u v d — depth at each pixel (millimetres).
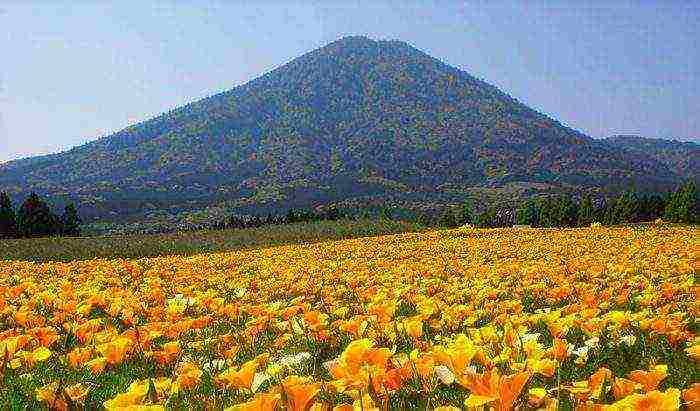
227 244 43375
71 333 5930
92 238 47062
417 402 2971
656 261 13070
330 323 6043
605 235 32156
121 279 13477
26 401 3844
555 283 9523
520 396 2314
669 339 4668
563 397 2826
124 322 7145
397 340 4652
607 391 2662
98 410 3574
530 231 40594
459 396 3199
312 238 48719
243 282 11195
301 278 12086
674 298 7164
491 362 2898
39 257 34750
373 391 2615
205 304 7129
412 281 11336
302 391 2105
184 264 17625
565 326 4199
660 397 1856
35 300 7949
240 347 5074
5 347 4285
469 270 12984
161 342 6023
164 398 3277
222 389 3514
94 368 4059
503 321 5359
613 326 4773
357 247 29500
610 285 8562
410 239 36781
